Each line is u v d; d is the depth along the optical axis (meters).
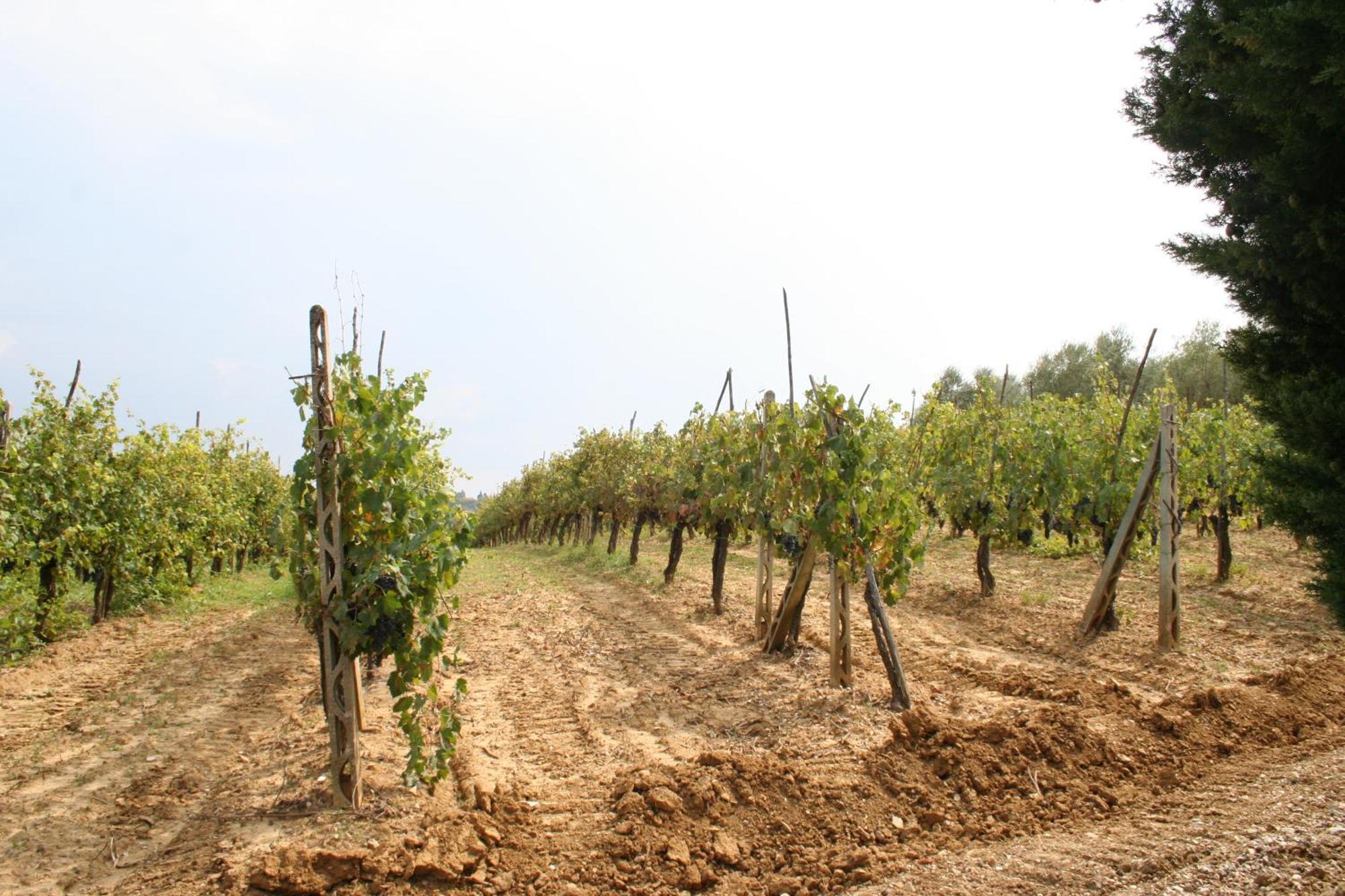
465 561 6.15
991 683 8.18
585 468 26.80
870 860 4.50
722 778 5.19
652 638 11.28
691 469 15.04
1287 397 5.21
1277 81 4.59
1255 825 4.75
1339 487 5.09
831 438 7.96
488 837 4.62
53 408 11.42
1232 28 4.49
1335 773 5.48
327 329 5.23
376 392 5.54
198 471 16.14
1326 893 3.99
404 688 5.52
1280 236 5.18
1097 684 7.57
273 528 5.89
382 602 5.18
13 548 10.06
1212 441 14.19
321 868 4.19
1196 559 16.78
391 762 6.11
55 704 8.05
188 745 6.75
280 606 15.09
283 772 6.00
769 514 10.30
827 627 11.21
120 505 12.84
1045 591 13.83
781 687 8.30
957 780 5.36
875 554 7.99
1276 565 15.96
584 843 4.62
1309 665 8.16
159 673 9.39
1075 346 42.16
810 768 5.58
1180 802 5.27
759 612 10.55
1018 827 4.96
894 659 7.45
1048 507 13.24
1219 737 6.36
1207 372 34.31
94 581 15.01
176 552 14.71
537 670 9.38
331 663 5.24
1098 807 5.23
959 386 37.69
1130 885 4.14
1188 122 5.92
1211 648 9.66
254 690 8.63
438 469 11.08
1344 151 4.72
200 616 13.99
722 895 4.23
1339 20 3.99
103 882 4.43
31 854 4.76
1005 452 13.53
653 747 6.55
